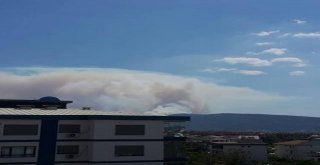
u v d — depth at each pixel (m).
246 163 127.00
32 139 57.25
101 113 65.88
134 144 60.59
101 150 58.66
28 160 56.69
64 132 59.44
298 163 124.75
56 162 58.22
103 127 59.16
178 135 64.25
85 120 60.44
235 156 124.44
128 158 59.91
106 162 58.66
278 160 140.75
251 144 145.88
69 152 59.19
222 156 126.19
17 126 56.69
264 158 144.38
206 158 122.25
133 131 60.84
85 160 59.56
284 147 157.00
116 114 63.38
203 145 163.88
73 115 59.75
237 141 154.38
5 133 55.94
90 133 59.59
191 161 116.94
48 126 58.31
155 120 62.25
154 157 61.34
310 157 149.38
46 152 57.75
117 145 59.59
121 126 60.22
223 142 152.88
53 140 58.38
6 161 55.62
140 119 61.31
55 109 72.50
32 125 57.53
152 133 61.84
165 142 62.84
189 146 161.88
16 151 56.34
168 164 62.38
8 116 55.69
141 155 60.75
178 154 63.12
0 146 55.47
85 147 59.88
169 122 63.94
